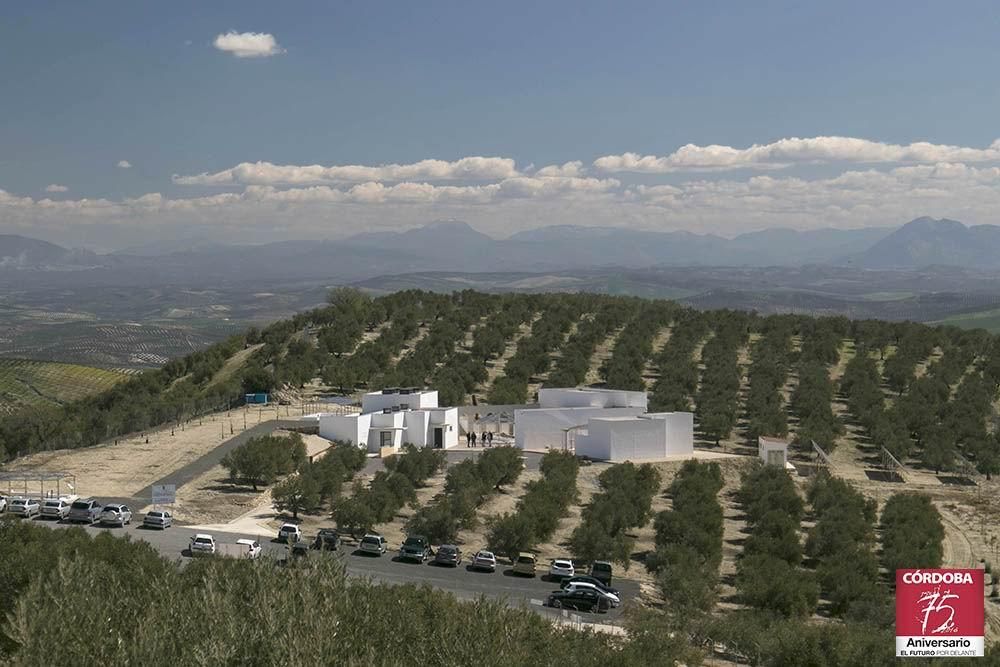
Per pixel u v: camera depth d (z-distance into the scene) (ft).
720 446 388.37
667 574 203.51
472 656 100.73
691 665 148.15
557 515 255.50
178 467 299.79
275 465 282.56
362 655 93.56
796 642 157.07
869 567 227.20
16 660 82.07
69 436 351.25
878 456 391.65
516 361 474.08
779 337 549.54
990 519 311.68
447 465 326.44
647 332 549.54
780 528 256.11
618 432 347.77
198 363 523.29
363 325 548.72
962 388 460.55
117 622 91.56
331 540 216.95
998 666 148.56
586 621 179.52
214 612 91.86
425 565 218.38
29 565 131.54
